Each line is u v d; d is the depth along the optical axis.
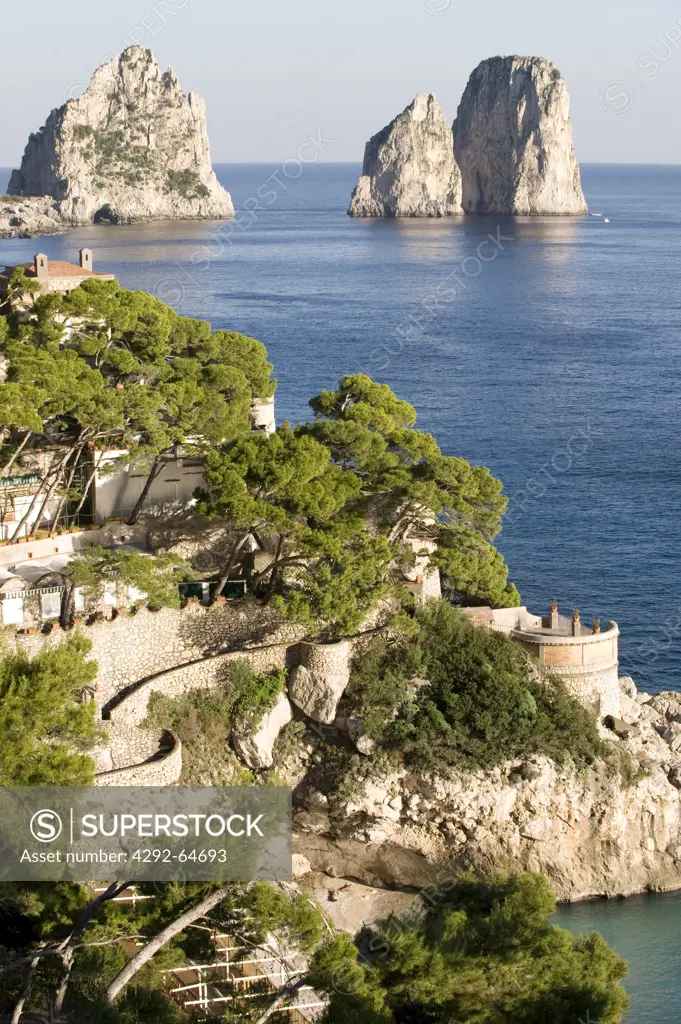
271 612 65.94
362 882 63.38
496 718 64.69
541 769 63.62
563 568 109.38
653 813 66.31
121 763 59.53
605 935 61.19
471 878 49.19
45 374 62.47
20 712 39.34
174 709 62.25
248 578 68.31
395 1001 41.31
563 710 66.62
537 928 40.97
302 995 46.00
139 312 73.12
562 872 64.25
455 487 67.75
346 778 62.84
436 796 62.41
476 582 72.00
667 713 76.12
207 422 67.38
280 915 39.44
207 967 45.78
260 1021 40.72
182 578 66.56
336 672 65.06
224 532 69.50
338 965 39.47
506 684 66.00
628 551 114.12
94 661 42.44
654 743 69.38
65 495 66.69
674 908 64.00
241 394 70.50
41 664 41.12
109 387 70.62
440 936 41.34
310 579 64.31
